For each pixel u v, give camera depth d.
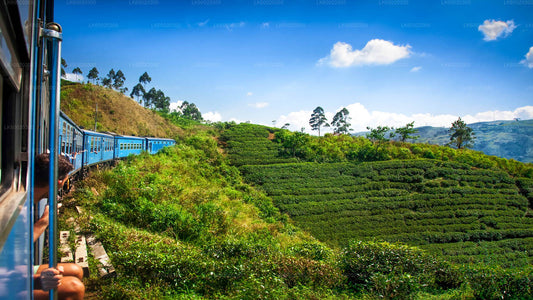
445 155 48.25
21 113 1.84
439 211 32.50
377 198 33.34
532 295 8.06
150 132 49.41
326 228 27.59
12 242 1.39
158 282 6.35
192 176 26.14
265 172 36.03
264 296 5.96
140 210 12.09
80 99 47.44
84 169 17.17
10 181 1.74
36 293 2.66
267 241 14.29
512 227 31.70
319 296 6.96
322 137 55.12
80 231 8.37
